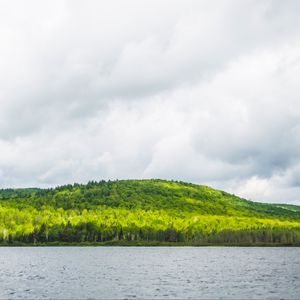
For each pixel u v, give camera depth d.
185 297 79.69
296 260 185.88
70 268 148.88
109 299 77.94
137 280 108.75
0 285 97.69
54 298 79.19
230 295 81.88
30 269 144.12
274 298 78.31
